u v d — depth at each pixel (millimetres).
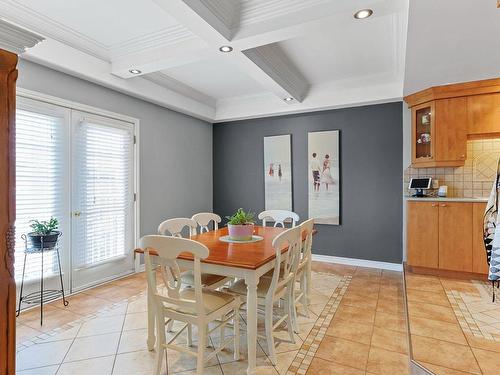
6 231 1183
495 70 2994
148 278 1927
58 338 2320
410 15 1982
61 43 2910
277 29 2361
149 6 2428
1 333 1168
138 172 4004
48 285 3014
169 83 4199
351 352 2123
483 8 1896
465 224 3338
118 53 3254
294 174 4852
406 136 4086
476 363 1852
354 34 2898
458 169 3838
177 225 2824
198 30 2385
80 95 3268
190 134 4973
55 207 3049
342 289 3398
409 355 2023
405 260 4113
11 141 1200
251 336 1858
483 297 2873
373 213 4312
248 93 4805
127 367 1961
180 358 2068
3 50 1183
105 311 2809
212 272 1954
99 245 3520
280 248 2061
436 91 3557
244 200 5281
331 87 4293
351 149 4441
